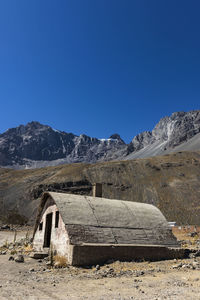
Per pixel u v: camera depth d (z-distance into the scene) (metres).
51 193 17.19
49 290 8.33
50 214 18.06
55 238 15.74
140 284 9.37
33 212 97.94
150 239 16.69
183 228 34.81
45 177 153.12
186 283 9.51
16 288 8.55
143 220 18.16
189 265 13.27
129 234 16.14
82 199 17.62
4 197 120.00
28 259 15.62
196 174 150.75
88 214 16.08
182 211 107.50
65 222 14.54
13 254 18.38
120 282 9.70
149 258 15.30
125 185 144.62
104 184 144.88
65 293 7.98
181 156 187.25
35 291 8.17
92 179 150.88
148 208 20.22
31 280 9.88
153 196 128.75
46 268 12.48
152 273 11.63
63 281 9.75
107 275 10.88
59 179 144.00
